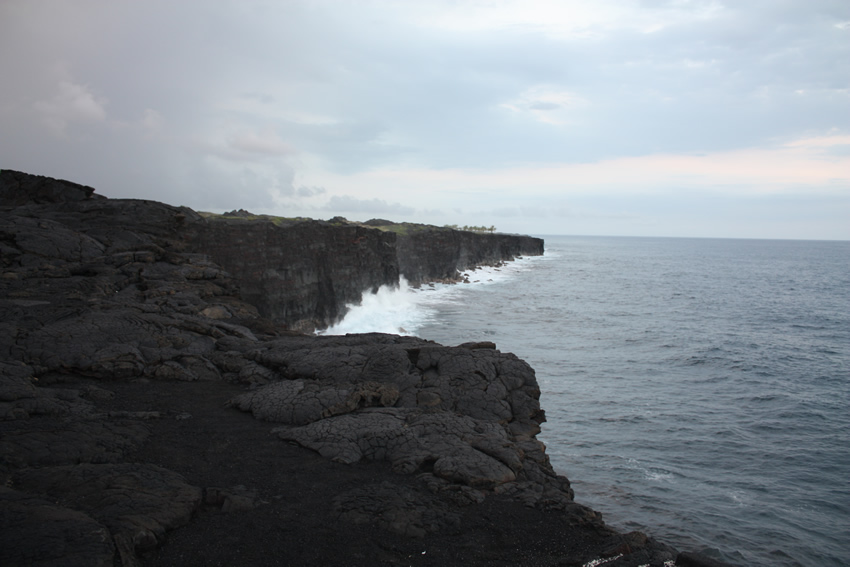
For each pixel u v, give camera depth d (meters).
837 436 25.52
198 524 6.45
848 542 16.98
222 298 21.25
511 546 6.56
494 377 11.79
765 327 55.59
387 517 6.89
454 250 105.31
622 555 6.47
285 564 5.82
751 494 19.83
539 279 107.38
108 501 6.42
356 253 56.16
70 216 24.23
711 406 29.42
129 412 9.94
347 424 9.68
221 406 10.90
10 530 5.39
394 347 12.63
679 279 113.62
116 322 13.88
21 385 10.06
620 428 25.67
